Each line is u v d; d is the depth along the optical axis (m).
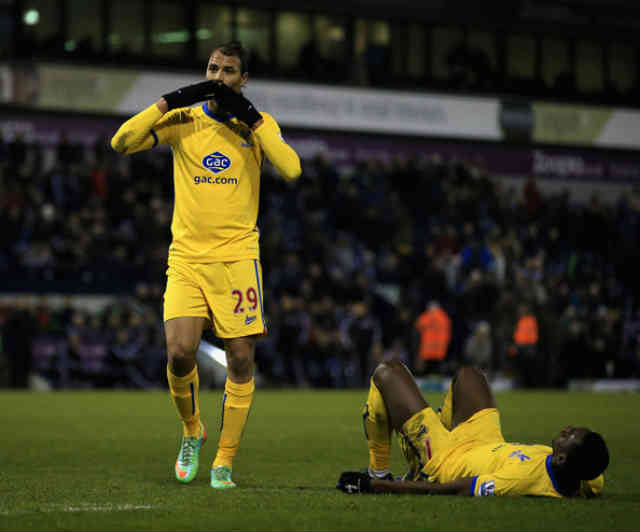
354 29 68.00
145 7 61.97
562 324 52.12
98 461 15.95
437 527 9.38
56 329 43.78
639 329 56.72
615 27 74.94
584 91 74.38
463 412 11.25
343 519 9.78
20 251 46.41
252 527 9.48
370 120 67.56
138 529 9.41
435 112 69.31
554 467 10.43
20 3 58.72
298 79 65.62
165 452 17.42
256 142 12.70
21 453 17.20
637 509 10.37
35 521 9.85
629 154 74.69
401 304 51.28
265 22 65.38
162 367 43.34
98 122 60.25
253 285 12.55
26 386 42.72
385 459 12.00
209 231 12.41
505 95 71.50
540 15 72.75
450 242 54.78
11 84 58.16
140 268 47.81
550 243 60.25
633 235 63.31
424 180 58.34
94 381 43.00
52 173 49.34
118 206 48.91
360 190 56.03
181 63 63.19
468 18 70.81
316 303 47.97
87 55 60.28
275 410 29.73
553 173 72.44
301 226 52.56
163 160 53.28
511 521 9.59
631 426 24.42
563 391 46.78
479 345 49.28
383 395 11.45
